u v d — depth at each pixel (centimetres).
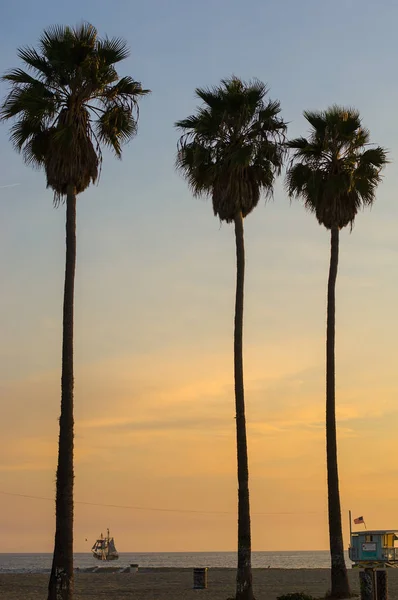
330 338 3694
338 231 3800
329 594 3447
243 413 3394
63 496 2909
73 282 3167
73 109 3294
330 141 3809
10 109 3278
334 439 3566
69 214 3228
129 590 4406
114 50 3344
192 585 4969
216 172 3597
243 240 3606
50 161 3253
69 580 2844
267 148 3609
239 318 3516
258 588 4438
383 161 3797
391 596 3575
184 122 3697
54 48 3275
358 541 2941
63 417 2991
